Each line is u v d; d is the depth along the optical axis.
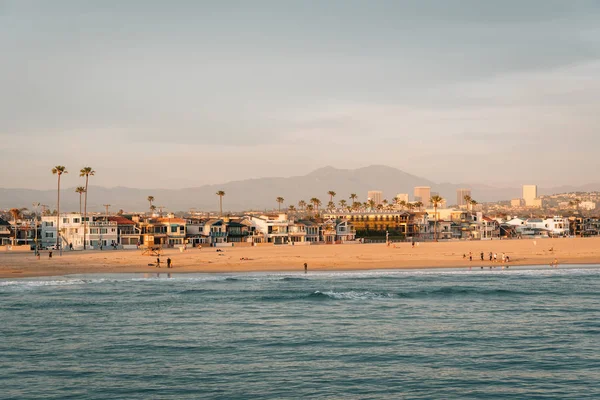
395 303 72.56
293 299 75.56
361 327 58.44
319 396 39.09
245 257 138.12
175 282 93.62
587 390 40.22
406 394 39.47
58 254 151.00
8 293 80.56
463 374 43.41
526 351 49.38
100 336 54.78
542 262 131.12
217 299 75.44
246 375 43.19
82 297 76.88
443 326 58.88
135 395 39.38
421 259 136.00
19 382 41.84
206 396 39.12
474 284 90.56
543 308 68.81
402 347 50.62
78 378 42.66
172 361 46.62
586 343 51.97
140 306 70.19
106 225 191.00
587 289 84.62
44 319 62.34
